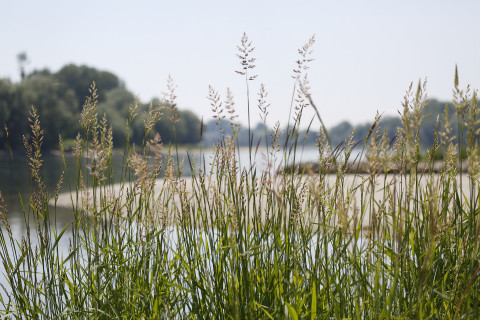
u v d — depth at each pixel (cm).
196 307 227
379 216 199
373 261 241
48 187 1378
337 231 225
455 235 234
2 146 5241
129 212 249
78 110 6062
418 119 172
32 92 5694
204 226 244
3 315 251
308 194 226
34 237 604
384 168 178
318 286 222
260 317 216
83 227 256
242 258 211
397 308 213
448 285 225
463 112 203
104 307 241
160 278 242
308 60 223
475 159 167
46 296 249
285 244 235
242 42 226
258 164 230
